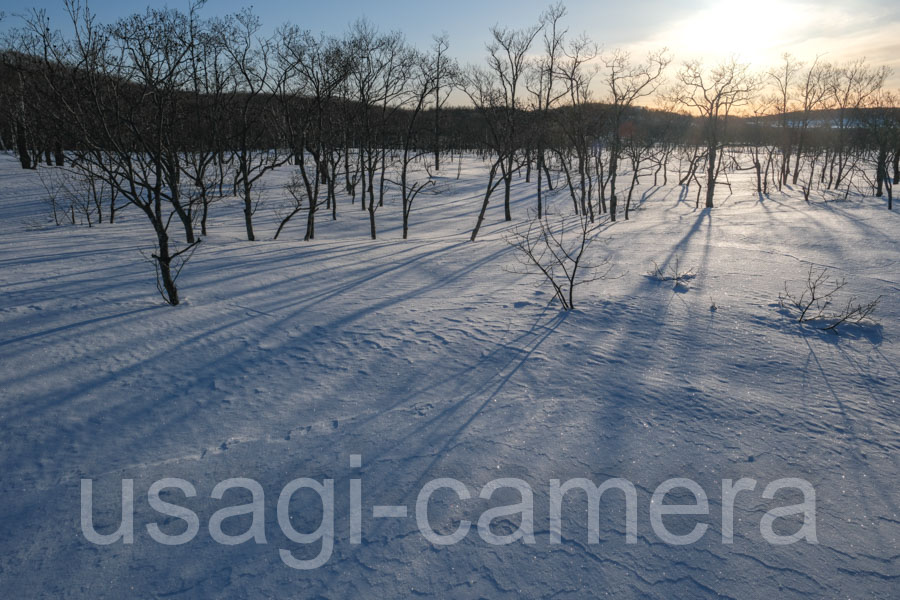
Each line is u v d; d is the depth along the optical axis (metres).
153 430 4.64
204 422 4.79
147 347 6.48
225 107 16.70
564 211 30.02
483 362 6.14
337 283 10.10
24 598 2.87
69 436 4.52
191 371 5.88
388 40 18.55
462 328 7.33
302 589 2.93
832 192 33.22
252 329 7.25
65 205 25.19
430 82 18.61
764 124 59.97
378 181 39.94
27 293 8.34
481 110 22.22
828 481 3.89
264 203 28.61
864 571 3.05
